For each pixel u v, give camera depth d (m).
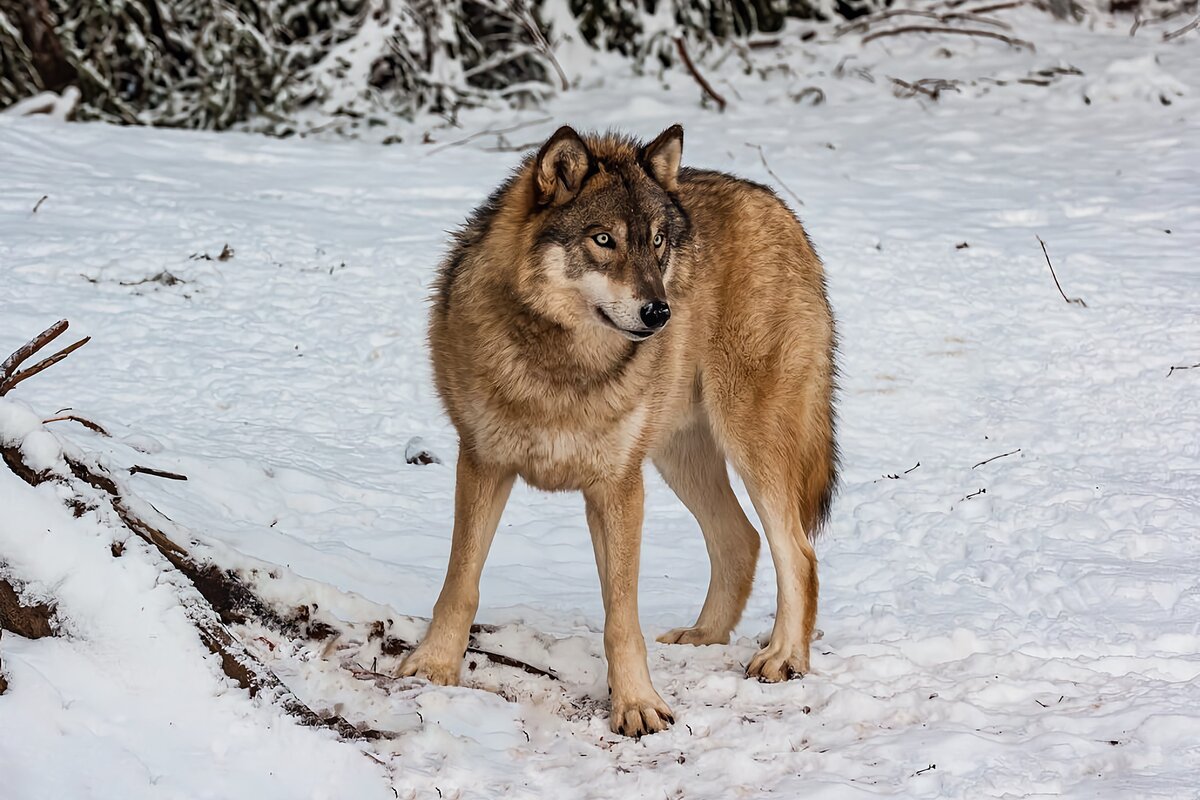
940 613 9.66
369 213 21.84
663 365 7.73
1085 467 13.74
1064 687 7.75
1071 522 11.88
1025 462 13.78
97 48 29.45
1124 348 17.23
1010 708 7.44
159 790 5.20
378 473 12.60
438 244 20.06
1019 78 32.97
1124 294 19.08
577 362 7.20
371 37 30.55
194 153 25.30
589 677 7.78
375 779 5.84
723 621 8.95
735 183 8.87
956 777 6.24
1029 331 17.89
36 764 5.03
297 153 26.38
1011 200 24.03
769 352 8.44
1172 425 14.88
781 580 8.30
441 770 6.15
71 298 16.23
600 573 7.48
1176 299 18.86
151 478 10.28
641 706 7.10
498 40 34.59
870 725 7.18
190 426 13.06
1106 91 31.20
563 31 33.91
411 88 31.34
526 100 31.89
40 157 22.77
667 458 9.01
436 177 24.84
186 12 31.02
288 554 9.05
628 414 7.36
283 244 19.28
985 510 12.40
